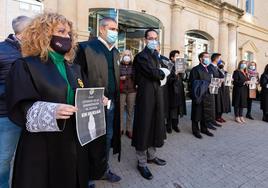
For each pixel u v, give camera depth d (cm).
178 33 1036
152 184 355
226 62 1322
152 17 951
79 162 196
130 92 572
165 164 427
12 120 179
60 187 186
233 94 788
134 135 380
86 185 204
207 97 603
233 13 1327
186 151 500
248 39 1537
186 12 1109
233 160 459
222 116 866
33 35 187
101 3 804
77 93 185
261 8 1622
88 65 307
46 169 182
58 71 193
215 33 1270
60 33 193
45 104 171
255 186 362
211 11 1233
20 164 181
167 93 603
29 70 179
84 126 193
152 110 375
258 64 1623
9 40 245
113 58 338
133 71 404
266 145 554
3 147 238
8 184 249
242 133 652
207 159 460
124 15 904
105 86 320
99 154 238
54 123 164
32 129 170
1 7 534
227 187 356
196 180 374
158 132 383
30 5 574
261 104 816
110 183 353
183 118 820
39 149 180
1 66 231
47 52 188
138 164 392
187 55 1182
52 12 199
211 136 613
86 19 767
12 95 175
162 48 1013
